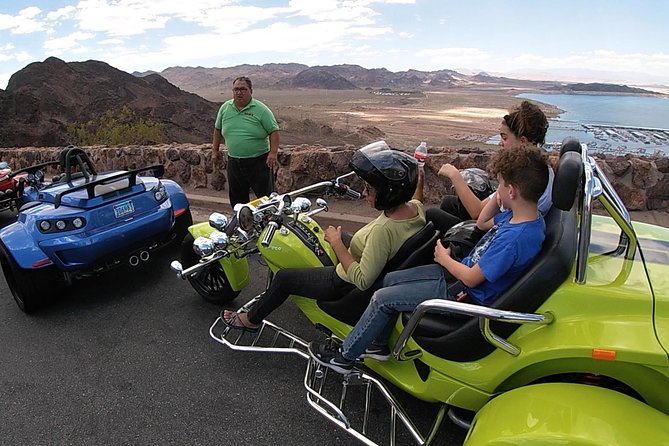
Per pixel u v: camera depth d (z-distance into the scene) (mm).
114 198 4438
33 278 4211
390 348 2775
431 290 2541
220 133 6359
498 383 2328
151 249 4820
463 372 2432
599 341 2020
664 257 2453
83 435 2932
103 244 4277
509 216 2557
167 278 5098
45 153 11039
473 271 2311
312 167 7121
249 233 3561
